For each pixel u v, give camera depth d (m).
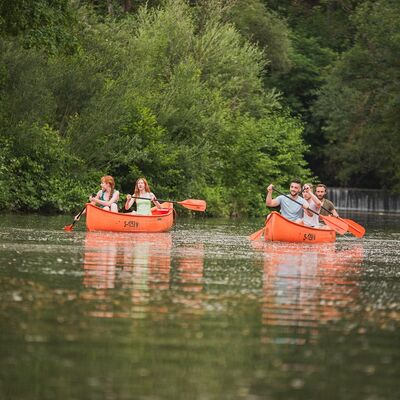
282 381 13.97
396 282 26.72
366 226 73.88
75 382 13.55
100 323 17.75
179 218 74.88
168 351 15.62
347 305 21.34
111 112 72.50
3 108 66.50
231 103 96.19
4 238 38.06
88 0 92.62
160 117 79.06
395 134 120.31
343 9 154.25
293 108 142.50
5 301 19.84
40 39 58.97
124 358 15.02
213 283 24.44
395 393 13.54
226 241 43.06
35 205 67.25
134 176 75.88
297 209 45.72
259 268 29.17
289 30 138.88
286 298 22.06
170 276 25.77
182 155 79.25
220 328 17.77
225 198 87.44
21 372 13.98
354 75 120.44
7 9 57.62
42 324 17.44
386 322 19.19
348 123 127.56
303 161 99.62
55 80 71.50
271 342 16.62
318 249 40.19
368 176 143.62
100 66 75.69
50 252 31.98
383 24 115.69
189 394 13.11
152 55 85.50
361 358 15.63
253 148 90.94
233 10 115.50
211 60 93.06
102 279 24.27
